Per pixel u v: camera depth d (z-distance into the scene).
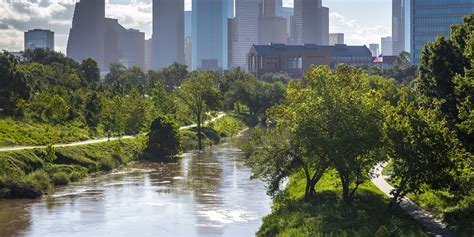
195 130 152.62
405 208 54.88
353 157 52.38
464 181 50.97
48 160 89.81
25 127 108.69
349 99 54.19
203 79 158.50
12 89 122.44
